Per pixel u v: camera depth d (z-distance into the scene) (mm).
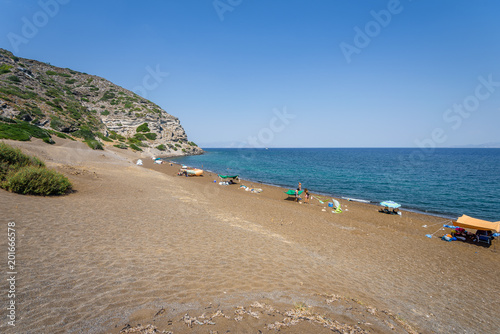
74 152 31328
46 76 87000
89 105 82500
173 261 6211
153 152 76250
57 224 7484
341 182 37375
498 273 9430
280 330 3428
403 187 33219
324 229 13086
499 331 5477
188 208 13508
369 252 10180
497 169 58344
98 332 3160
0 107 35062
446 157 112750
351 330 3678
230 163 70125
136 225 8930
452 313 6031
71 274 4758
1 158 11883
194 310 3928
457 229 14312
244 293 4852
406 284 7473
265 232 10844
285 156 116062
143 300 4152
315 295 5199
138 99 97438
